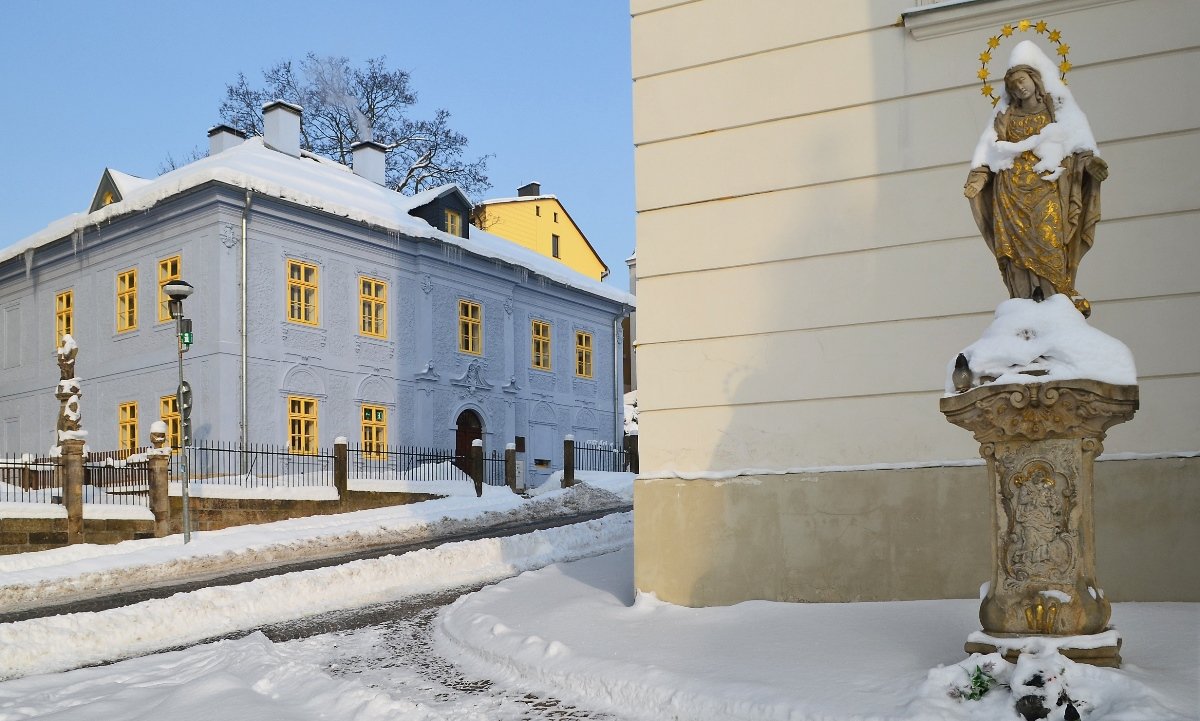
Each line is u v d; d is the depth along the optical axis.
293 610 12.04
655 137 9.70
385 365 29.95
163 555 16.38
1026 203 5.92
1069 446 5.66
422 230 31.05
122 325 28.25
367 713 6.49
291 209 27.47
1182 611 7.06
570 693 6.70
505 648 7.77
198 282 26.17
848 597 8.57
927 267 8.66
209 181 25.56
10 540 17.02
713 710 5.77
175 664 8.88
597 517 23.23
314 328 28.03
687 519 9.15
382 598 12.65
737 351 9.20
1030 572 5.65
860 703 5.41
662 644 7.31
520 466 31.50
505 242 39.16
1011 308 5.92
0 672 9.35
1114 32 8.27
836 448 8.78
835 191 9.02
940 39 8.78
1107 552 7.84
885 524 8.54
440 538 20.22
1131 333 7.98
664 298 9.52
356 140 41.22
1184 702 4.90
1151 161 8.09
